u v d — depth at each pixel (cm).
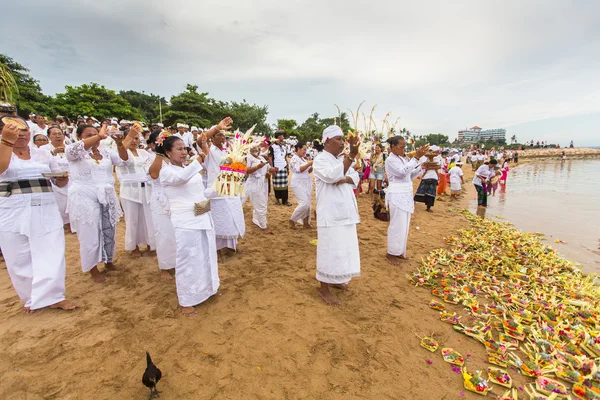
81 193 405
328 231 379
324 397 252
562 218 959
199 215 356
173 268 450
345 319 359
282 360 290
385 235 700
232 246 538
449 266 523
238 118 4747
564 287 454
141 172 503
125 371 270
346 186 386
